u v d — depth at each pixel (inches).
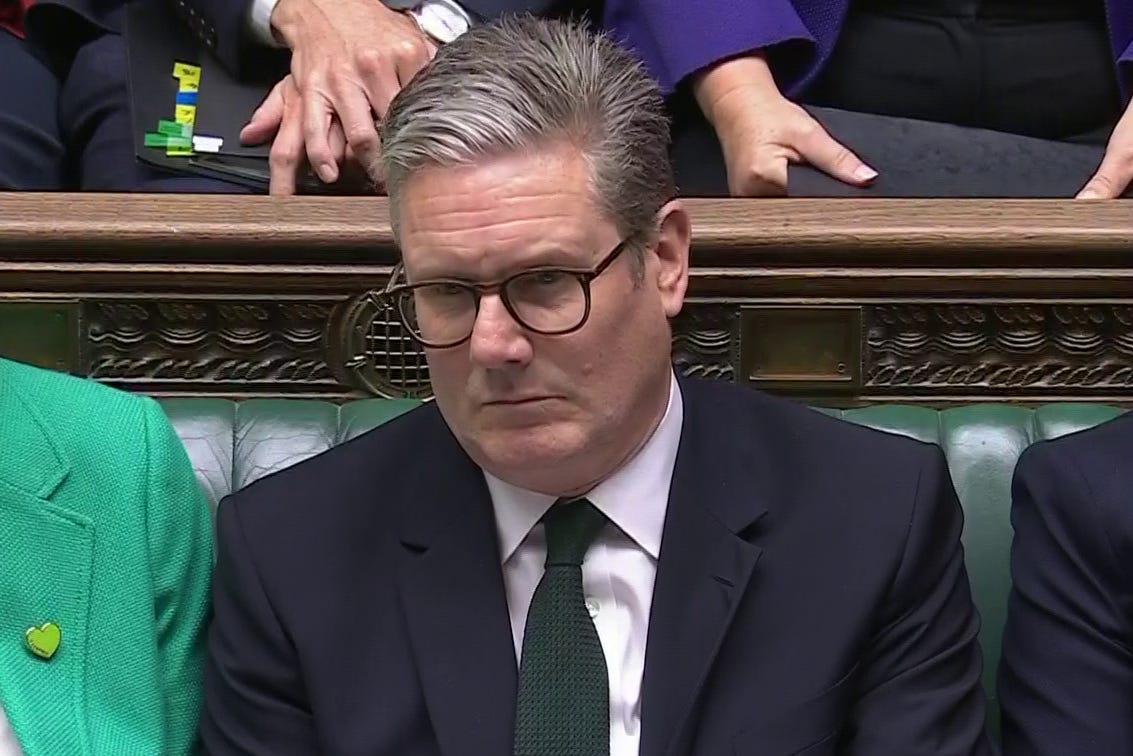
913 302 241.4
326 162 257.4
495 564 185.5
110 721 187.8
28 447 194.5
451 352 166.2
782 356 243.4
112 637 191.0
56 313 242.5
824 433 194.9
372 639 183.9
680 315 242.7
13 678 184.2
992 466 228.5
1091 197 249.3
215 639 193.9
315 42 266.7
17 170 308.5
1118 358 242.4
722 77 272.7
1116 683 188.5
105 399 204.1
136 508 197.2
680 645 177.6
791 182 258.5
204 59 286.7
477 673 178.7
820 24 285.0
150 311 243.1
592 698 175.6
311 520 192.1
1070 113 290.2
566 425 168.7
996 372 243.6
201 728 196.1
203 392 245.6
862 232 235.6
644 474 186.4
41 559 190.2
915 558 183.3
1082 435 201.3
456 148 159.5
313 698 181.2
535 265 161.2
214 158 271.9
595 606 186.2
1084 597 191.6
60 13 325.1
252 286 242.2
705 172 285.7
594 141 163.5
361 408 233.1
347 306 243.0
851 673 178.2
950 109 289.3
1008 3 287.3
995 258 237.6
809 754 173.9
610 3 293.9
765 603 181.0
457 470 192.1
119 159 297.6
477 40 167.8
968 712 185.0
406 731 179.0
